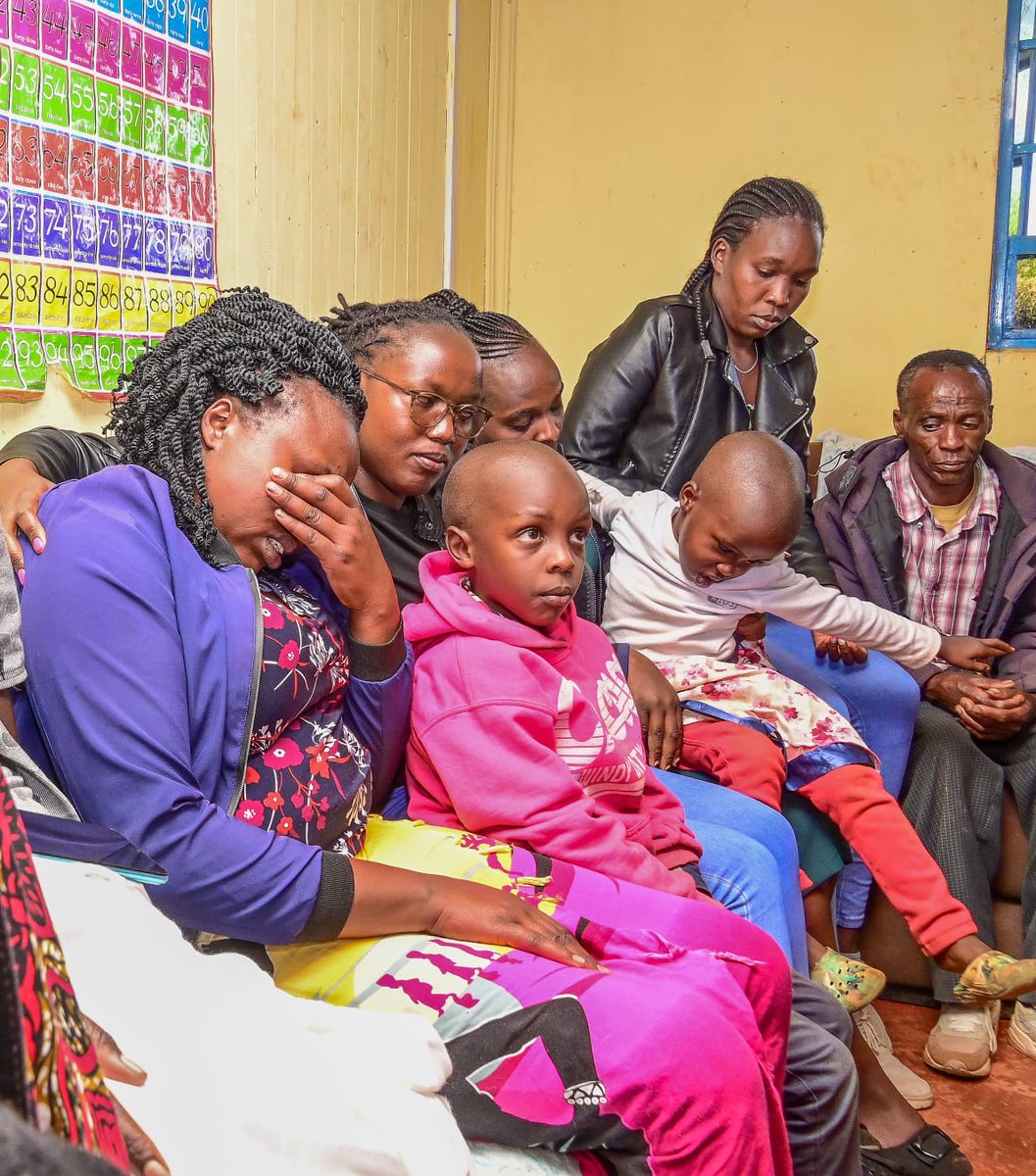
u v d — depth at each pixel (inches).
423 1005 47.0
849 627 91.7
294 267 109.9
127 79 82.1
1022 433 146.9
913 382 108.7
